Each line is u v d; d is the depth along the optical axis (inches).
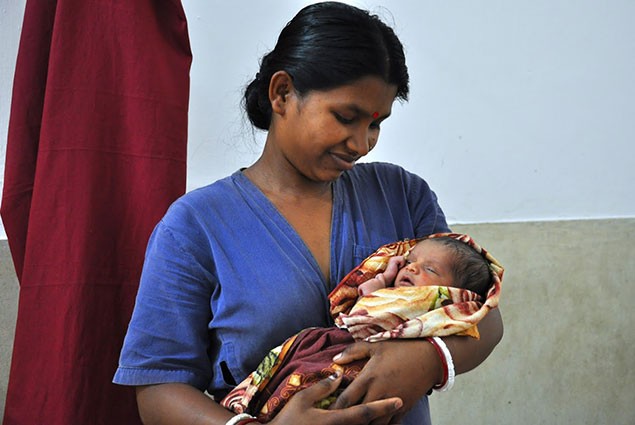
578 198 107.2
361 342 44.2
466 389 101.9
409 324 44.4
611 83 107.6
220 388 46.9
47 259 62.0
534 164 103.7
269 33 85.4
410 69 93.7
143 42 64.2
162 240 46.9
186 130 67.0
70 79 62.5
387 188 54.1
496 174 101.3
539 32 101.9
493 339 50.6
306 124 45.5
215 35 81.7
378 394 42.3
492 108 100.0
